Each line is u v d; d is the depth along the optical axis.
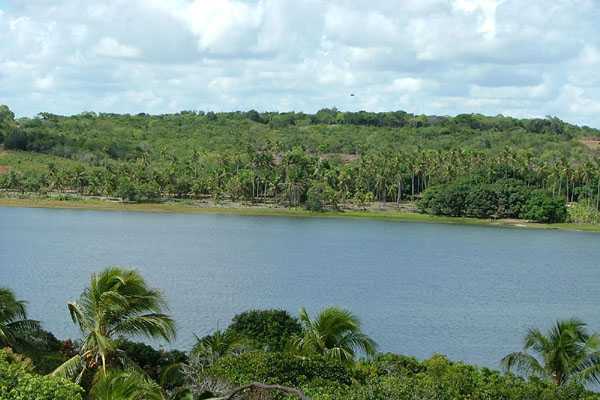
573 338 47.06
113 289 34.59
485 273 141.38
